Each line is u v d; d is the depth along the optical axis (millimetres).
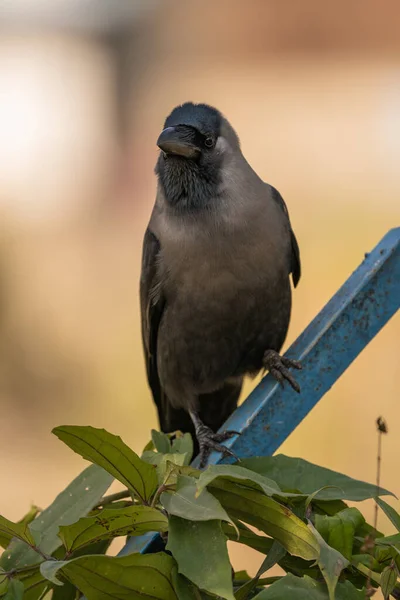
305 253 19031
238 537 3600
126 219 28125
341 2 30719
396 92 30219
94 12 33938
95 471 4031
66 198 29656
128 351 17094
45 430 14797
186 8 32844
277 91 31219
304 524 3461
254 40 31766
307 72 31297
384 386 13141
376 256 4891
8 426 14930
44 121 33812
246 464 3891
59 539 3756
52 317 18859
